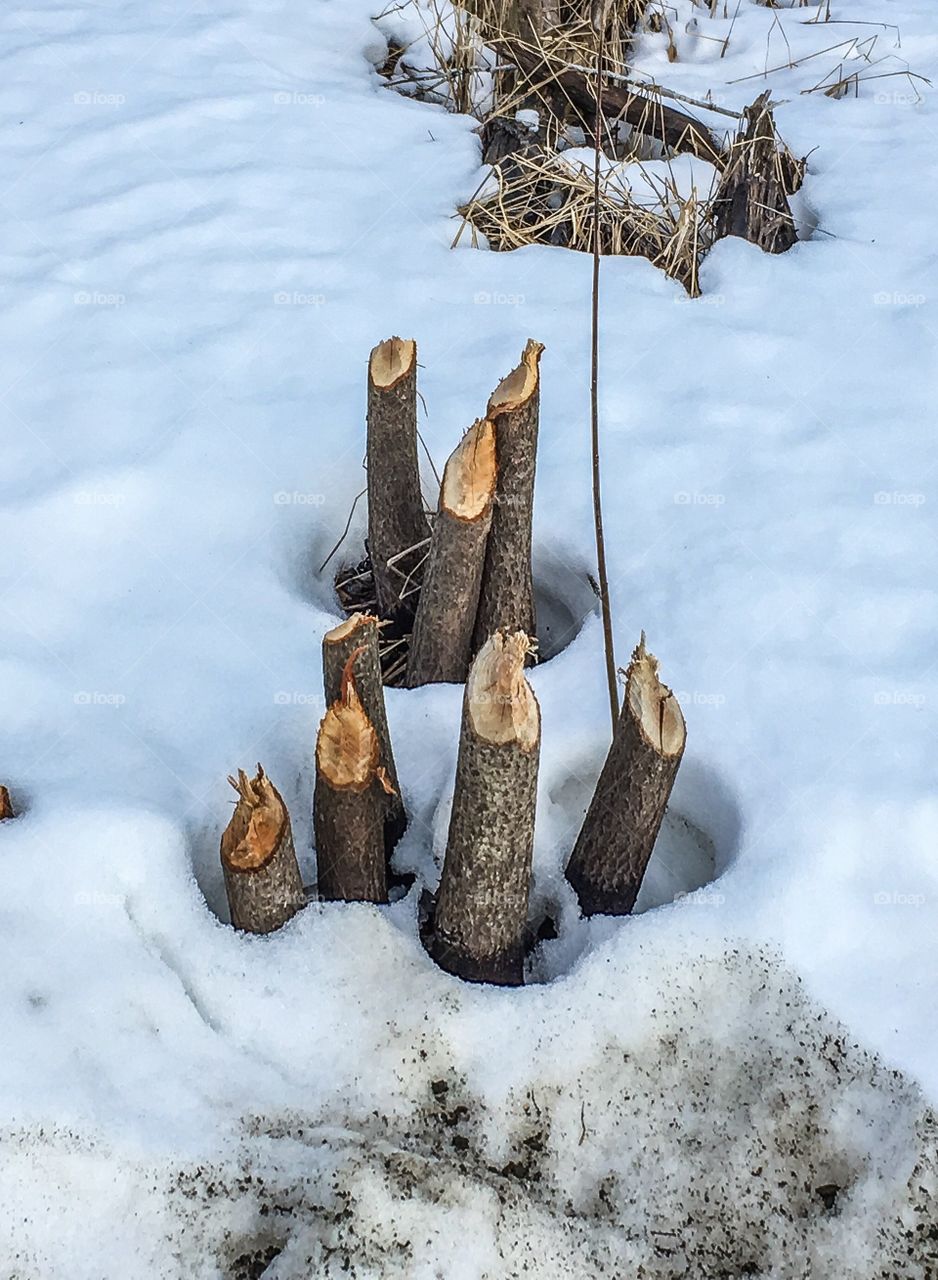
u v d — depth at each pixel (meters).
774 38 4.71
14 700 2.31
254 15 4.52
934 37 4.62
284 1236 1.62
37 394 2.98
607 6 4.13
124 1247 1.61
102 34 4.33
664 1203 1.69
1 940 1.88
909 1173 1.69
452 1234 1.62
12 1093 1.68
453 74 4.26
